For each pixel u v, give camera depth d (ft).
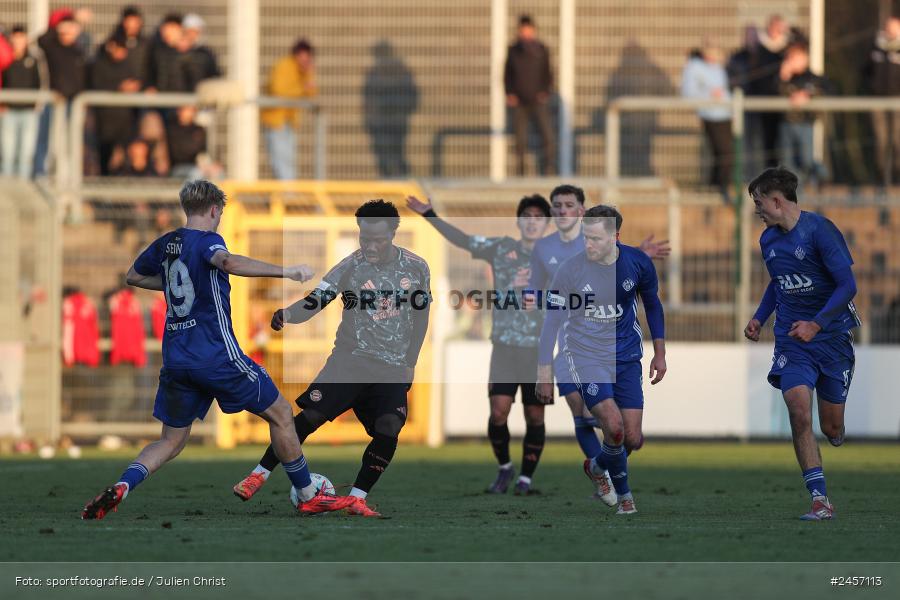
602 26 236.63
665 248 101.65
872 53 217.15
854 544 77.77
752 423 192.03
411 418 192.13
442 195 193.16
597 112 236.43
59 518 91.25
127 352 192.13
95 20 233.55
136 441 194.80
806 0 235.61
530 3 236.43
